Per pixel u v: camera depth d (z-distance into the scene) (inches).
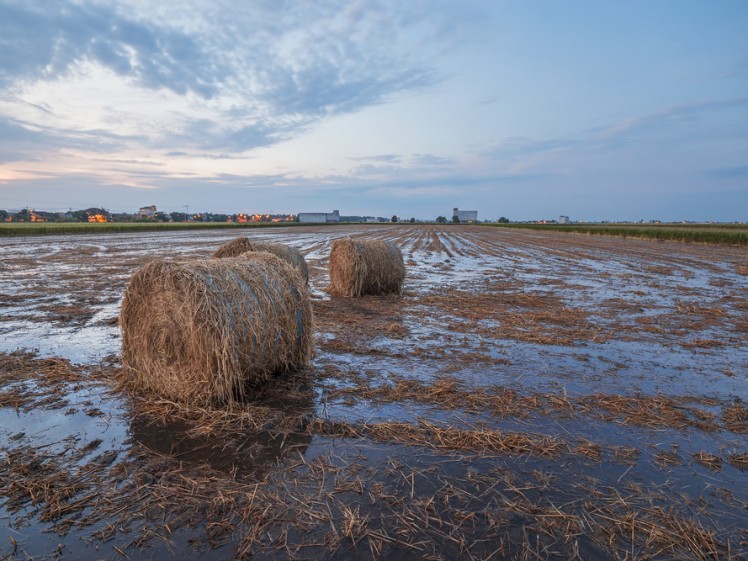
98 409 178.1
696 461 145.9
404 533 110.7
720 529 114.0
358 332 302.0
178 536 109.0
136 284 193.8
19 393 189.8
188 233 1932.8
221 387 180.9
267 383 208.4
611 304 411.5
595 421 173.0
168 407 180.7
